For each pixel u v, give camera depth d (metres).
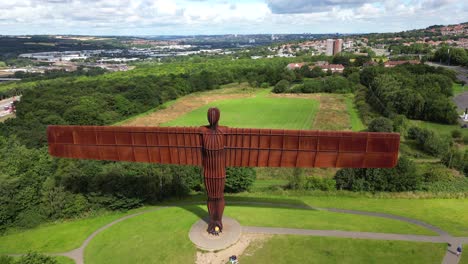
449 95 108.50
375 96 109.00
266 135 27.75
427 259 28.78
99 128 29.23
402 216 37.28
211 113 27.39
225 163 29.38
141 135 29.08
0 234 36.97
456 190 46.72
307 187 47.41
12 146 62.44
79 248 33.25
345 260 28.75
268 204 41.38
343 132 26.77
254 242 31.33
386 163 27.16
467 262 28.31
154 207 42.19
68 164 46.00
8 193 38.41
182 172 46.06
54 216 39.50
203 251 30.16
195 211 38.50
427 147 68.06
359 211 39.03
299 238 31.86
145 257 30.31
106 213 40.59
